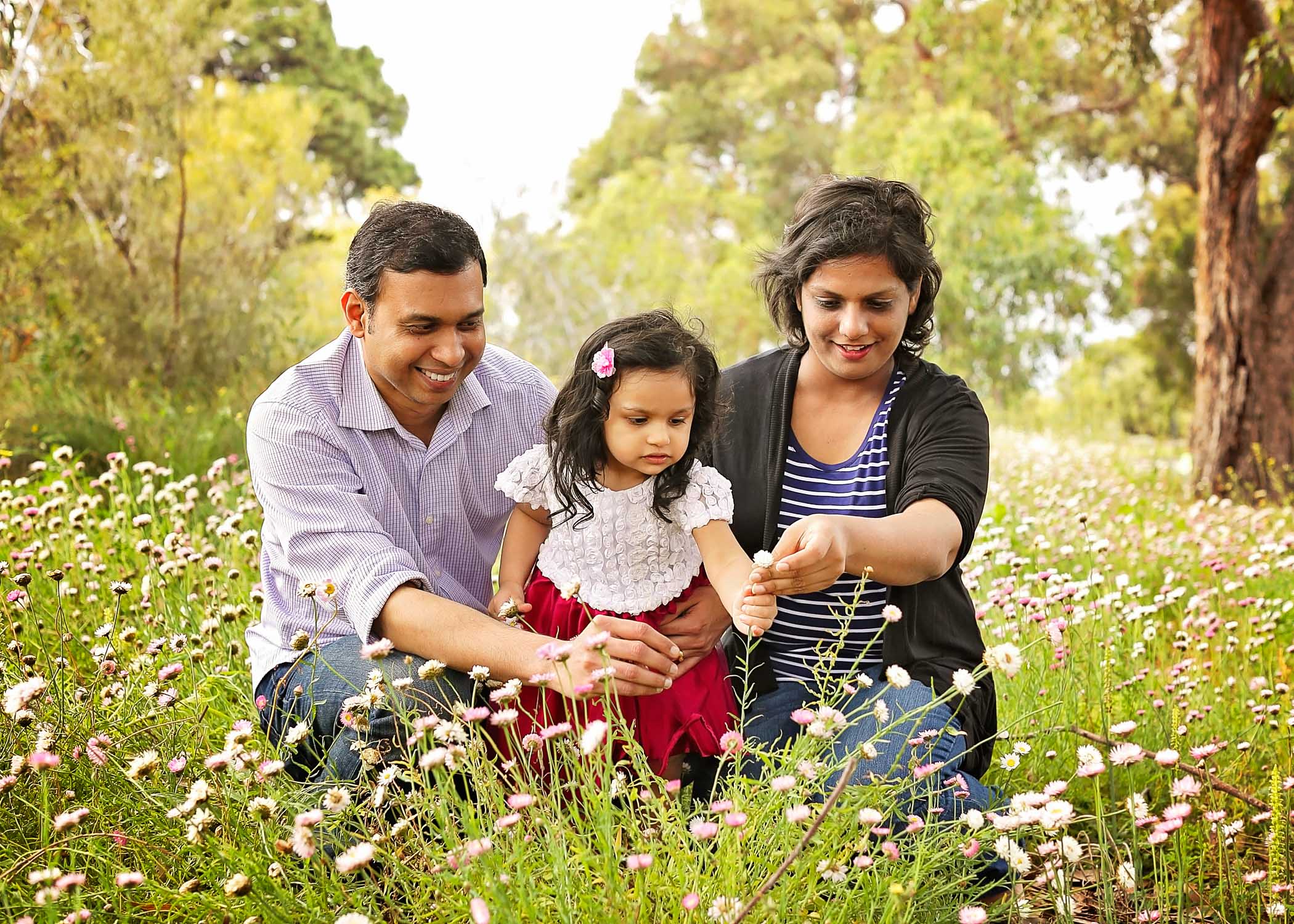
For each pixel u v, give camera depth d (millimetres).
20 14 7637
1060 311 18625
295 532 2439
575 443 2500
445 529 2693
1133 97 20219
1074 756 2754
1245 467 9219
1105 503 6301
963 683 1952
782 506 2639
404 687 2121
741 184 32812
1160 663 3365
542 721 2344
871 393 2637
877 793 1904
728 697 2508
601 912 1729
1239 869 2256
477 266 2434
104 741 2090
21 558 3084
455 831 1814
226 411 6586
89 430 5965
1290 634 3797
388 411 2588
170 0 8734
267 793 1952
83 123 8445
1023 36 19766
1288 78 8680
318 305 11922
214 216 9445
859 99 28328
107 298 8203
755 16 32156
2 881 1769
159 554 2986
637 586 2516
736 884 1737
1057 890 2061
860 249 2391
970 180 18000
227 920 1778
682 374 2428
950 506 2375
